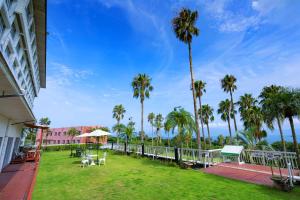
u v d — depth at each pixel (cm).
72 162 1365
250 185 688
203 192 623
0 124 853
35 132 4541
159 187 691
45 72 1691
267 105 789
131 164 1239
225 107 3738
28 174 928
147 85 2509
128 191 647
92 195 608
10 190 652
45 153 2208
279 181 627
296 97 695
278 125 790
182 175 887
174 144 1296
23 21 658
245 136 1191
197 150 1118
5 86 370
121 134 2370
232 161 1095
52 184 745
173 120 1153
